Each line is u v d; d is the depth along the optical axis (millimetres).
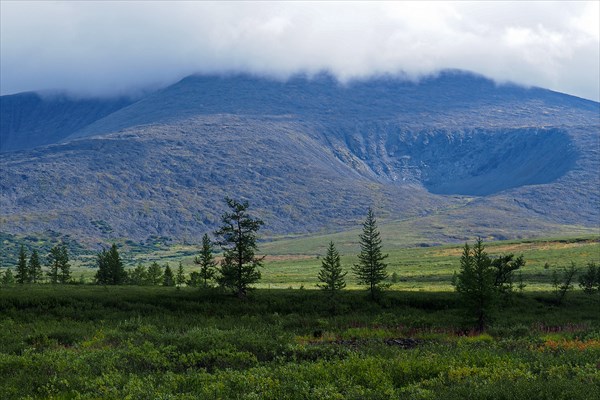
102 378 23328
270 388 21594
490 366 25703
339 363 25875
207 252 104562
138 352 28938
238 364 28000
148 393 20984
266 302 74000
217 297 75250
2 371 25547
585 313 71062
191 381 23156
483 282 55156
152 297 71625
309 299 76938
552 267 193000
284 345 32781
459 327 56156
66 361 26484
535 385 20359
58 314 60750
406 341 41906
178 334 37625
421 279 162875
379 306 75438
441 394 20031
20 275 122750
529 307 76812
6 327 48969
